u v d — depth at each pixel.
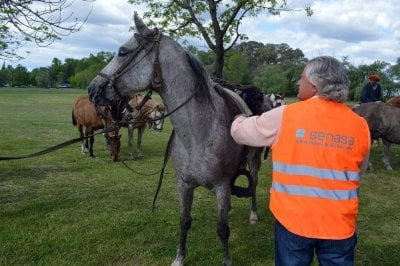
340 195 2.13
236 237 4.75
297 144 2.17
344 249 2.18
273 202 2.27
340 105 2.24
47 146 11.70
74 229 4.84
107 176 7.73
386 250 4.55
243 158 3.65
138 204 5.95
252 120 2.41
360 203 6.37
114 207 5.78
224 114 3.43
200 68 3.26
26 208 5.61
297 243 2.20
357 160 2.18
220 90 3.53
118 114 3.96
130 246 4.39
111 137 9.18
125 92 3.25
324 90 2.19
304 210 2.14
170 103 3.28
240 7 9.34
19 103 33.69
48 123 18.33
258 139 2.35
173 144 3.57
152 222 5.15
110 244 4.44
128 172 8.11
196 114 3.26
